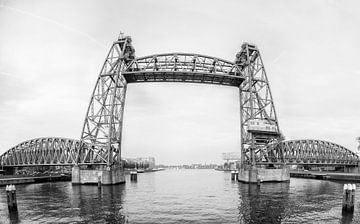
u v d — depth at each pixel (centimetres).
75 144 9506
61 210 4228
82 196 5703
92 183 7862
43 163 10138
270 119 8425
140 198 5462
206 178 12925
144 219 3656
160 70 8044
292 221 3488
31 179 9281
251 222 3478
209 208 4366
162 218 3709
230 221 3538
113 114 8088
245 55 8912
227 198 5403
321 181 9212
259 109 8538
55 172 13200
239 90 8925
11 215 3925
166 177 14238
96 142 7962
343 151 11944
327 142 11562
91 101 8106
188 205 4656
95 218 3716
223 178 12725
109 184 7719
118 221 3569
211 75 8150
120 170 8525
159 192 6525
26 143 10669
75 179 7894
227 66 8550
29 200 5188
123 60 8238
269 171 8319
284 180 8400
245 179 8638
